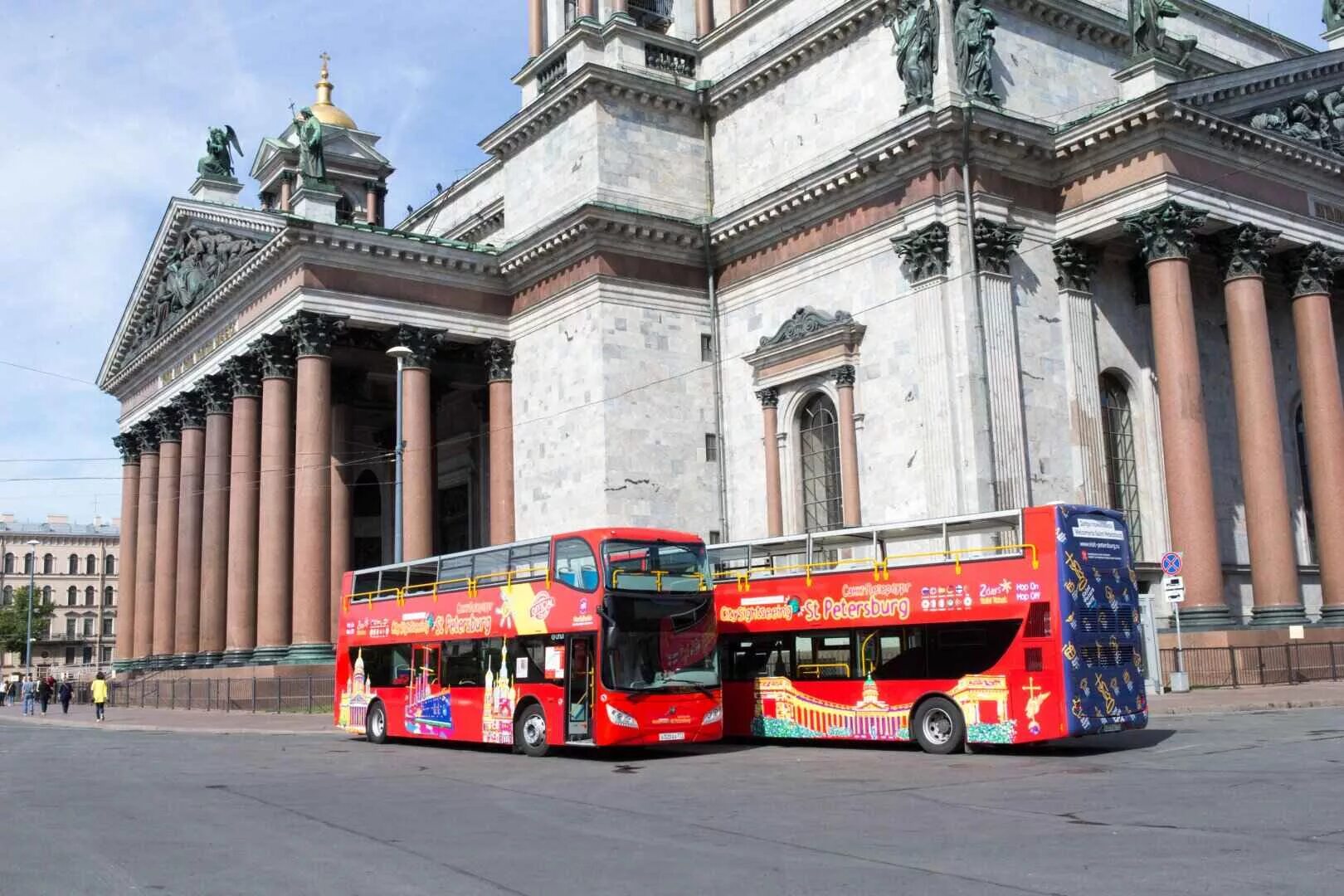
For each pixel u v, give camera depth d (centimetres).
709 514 5678
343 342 6125
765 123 5794
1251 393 4812
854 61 5353
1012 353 4625
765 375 5453
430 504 5903
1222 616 4512
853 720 3173
